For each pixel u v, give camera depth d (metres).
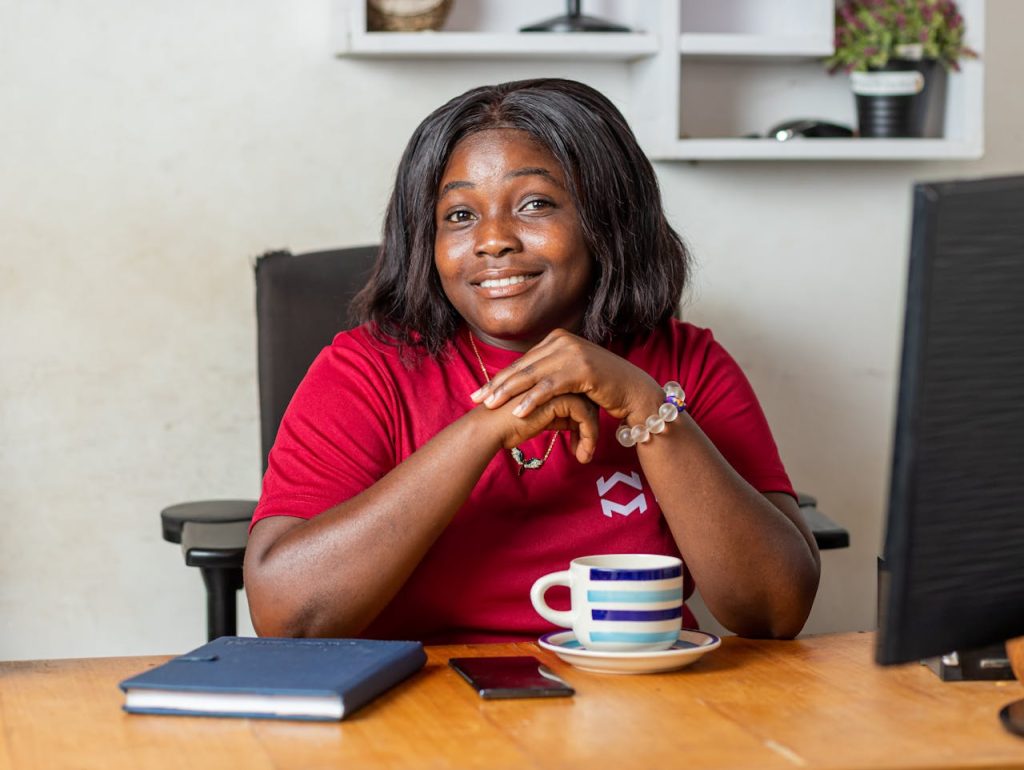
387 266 1.51
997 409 0.85
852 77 2.38
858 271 2.52
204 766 0.87
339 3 2.20
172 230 2.27
